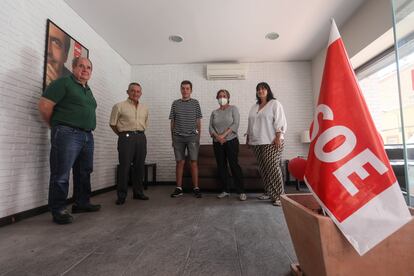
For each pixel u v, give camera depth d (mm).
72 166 2158
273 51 4004
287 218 949
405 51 1289
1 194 1819
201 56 4168
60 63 2516
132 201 2699
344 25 3178
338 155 722
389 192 677
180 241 1420
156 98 4445
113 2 2729
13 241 1447
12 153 1928
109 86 3697
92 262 1148
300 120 4297
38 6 2258
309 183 776
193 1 2727
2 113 1851
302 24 3197
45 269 1081
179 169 3055
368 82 3271
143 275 1018
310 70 4379
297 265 1000
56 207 1855
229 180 3248
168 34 3443
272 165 2475
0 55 1848
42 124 2242
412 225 695
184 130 2994
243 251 1264
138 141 2758
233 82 4402
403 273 699
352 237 667
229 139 2834
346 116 744
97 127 3326
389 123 2963
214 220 1880
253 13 2953
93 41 3262
